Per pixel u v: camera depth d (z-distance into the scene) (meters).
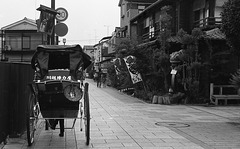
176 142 7.09
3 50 40.09
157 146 6.67
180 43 16.45
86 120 6.55
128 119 10.48
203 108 14.16
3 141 6.58
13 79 7.05
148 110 13.15
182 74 17.00
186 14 20.14
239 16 9.43
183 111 13.02
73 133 7.95
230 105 15.51
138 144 6.83
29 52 40.19
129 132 8.20
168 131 8.43
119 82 27.47
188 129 8.82
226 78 16.52
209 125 9.55
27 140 6.51
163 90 17.36
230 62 16.52
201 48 16.12
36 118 6.48
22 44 40.50
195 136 7.84
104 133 8.02
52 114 6.74
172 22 20.97
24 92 7.78
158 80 17.72
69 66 7.11
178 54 15.77
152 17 25.22
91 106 14.43
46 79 6.56
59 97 6.45
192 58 15.55
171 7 20.41
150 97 16.94
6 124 6.77
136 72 18.34
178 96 15.85
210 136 7.87
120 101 17.02
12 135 7.14
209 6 18.06
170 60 16.14
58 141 7.06
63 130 7.47
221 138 7.64
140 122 9.89
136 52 17.84
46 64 6.94
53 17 9.93
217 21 17.16
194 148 6.56
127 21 34.50
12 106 7.10
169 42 16.48
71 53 7.12
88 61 7.34
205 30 17.47
